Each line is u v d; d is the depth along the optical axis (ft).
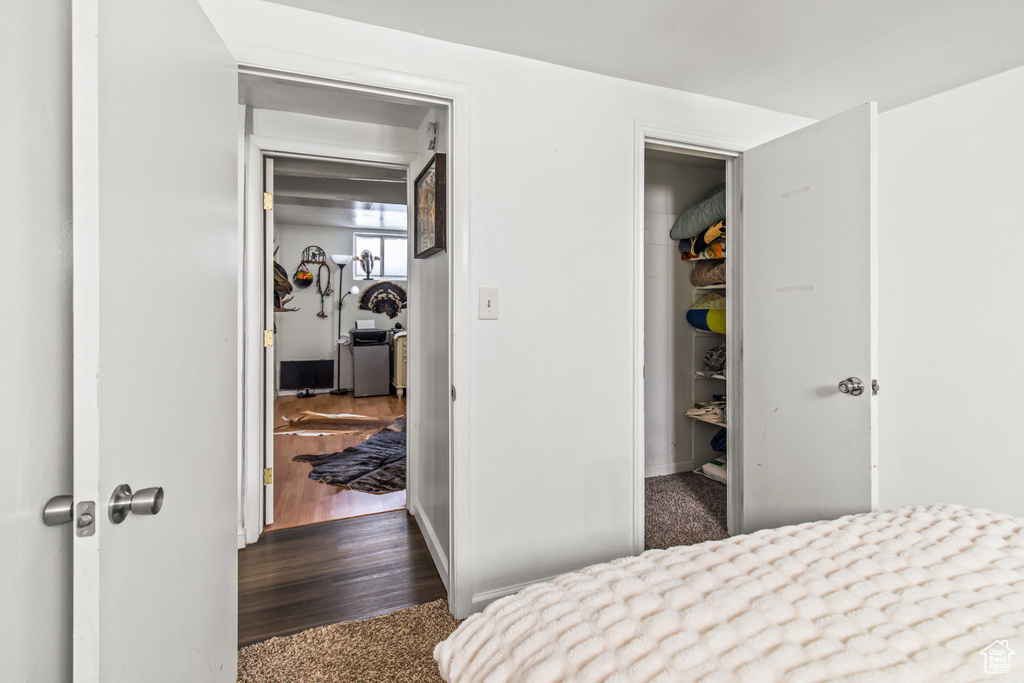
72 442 2.76
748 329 7.41
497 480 5.92
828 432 6.20
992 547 3.16
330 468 11.39
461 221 5.66
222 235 4.33
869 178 5.63
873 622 2.47
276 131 7.64
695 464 11.68
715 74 6.37
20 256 2.29
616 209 6.46
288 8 4.95
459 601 5.77
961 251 6.60
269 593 6.37
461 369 5.69
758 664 2.16
